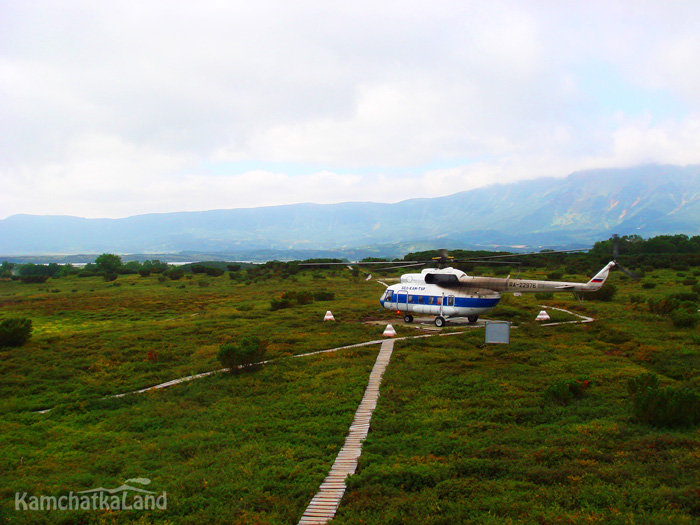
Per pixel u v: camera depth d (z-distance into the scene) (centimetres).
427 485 1639
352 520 1404
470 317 4709
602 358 3312
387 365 3284
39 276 10981
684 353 3275
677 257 10450
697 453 1703
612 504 1400
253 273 11719
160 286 9731
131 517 1499
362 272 11175
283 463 1880
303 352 3791
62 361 3706
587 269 9756
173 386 3119
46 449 2141
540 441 1972
